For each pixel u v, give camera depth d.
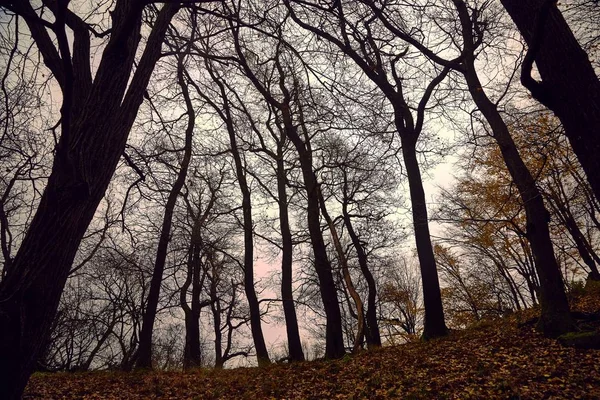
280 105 12.71
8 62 4.49
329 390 7.52
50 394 8.09
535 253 9.45
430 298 12.44
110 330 18.09
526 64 3.91
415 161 13.53
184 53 5.98
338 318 11.90
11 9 2.95
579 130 3.88
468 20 9.93
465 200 19.23
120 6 4.32
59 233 3.07
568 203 18.22
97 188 3.46
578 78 3.91
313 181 12.95
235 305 22.52
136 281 17.44
